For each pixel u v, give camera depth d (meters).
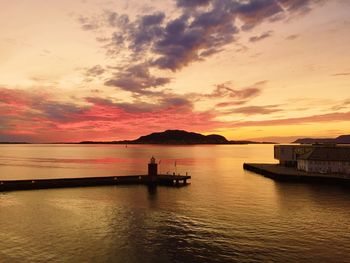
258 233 45.03
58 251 38.75
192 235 44.25
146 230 46.41
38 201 65.50
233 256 37.31
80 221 50.84
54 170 138.12
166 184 89.44
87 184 85.12
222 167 149.62
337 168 96.19
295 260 36.22
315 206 61.16
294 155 123.38
